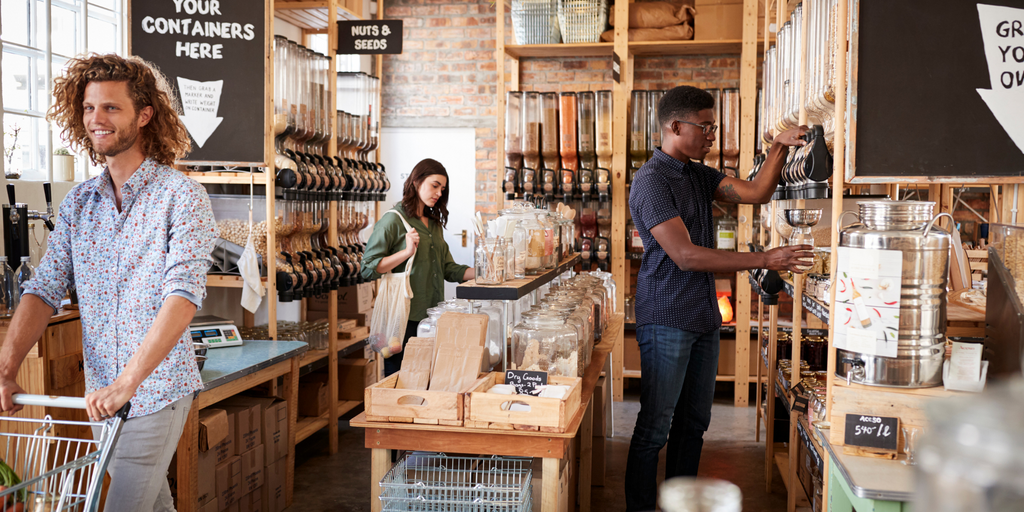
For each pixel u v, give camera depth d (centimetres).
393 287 350
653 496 287
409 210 371
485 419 211
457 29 678
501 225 255
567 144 534
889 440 178
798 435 328
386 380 228
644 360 286
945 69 190
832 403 187
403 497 207
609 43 543
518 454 212
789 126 338
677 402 299
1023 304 174
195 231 183
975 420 41
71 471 149
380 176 489
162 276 185
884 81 192
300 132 398
